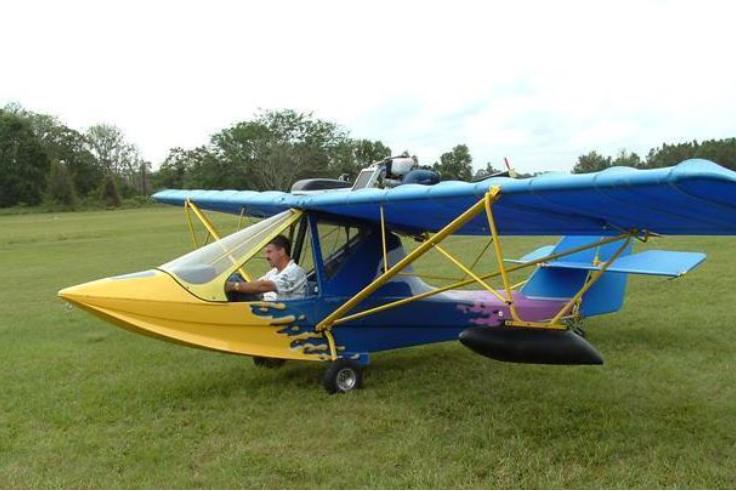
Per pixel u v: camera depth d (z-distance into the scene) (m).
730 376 6.05
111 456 4.40
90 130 111.62
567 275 7.63
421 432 4.74
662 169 3.72
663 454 4.29
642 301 9.80
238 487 3.92
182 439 4.70
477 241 21.28
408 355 7.23
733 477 3.94
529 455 4.30
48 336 8.59
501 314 7.20
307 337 5.94
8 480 4.02
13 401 5.63
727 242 17.77
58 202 77.06
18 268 17.84
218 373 6.48
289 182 72.56
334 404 5.46
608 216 4.88
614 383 5.92
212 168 73.69
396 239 6.66
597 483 3.90
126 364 6.93
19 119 87.38
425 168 6.64
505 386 5.91
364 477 4.02
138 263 18.52
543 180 4.32
